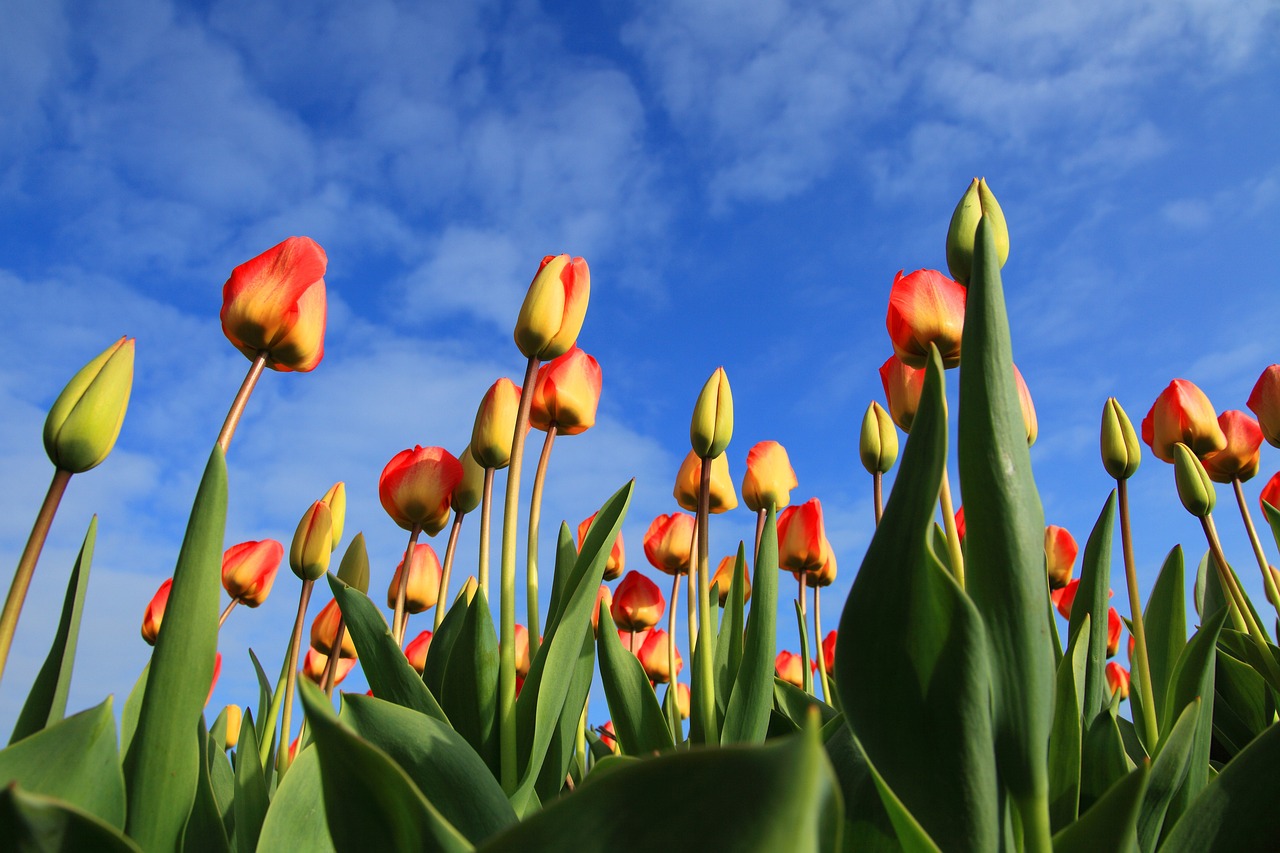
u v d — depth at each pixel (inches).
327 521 24.0
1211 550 27.2
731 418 24.6
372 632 17.4
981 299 11.4
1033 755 10.1
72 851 7.8
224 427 16.6
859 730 10.3
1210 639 18.5
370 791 8.5
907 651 10.1
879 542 10.6
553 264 20.9
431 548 32.0
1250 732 28.3
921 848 9.7
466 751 13.6
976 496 10.9
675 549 32.4
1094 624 19.6
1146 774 10.9
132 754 11.9
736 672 22.5
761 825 5.4
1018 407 11.3
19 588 13.4
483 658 18.3
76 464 13.9
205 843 14.3
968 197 17.9
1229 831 12.5
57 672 15.5
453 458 25.5
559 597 25.0
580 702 20.9
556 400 23.7
